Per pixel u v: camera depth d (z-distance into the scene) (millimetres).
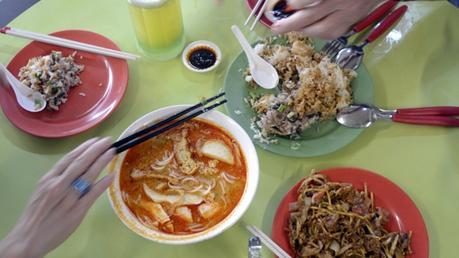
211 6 1293
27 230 809
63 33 1188
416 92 1135
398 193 948
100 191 849
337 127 1058
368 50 1202
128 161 967
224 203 936
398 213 936
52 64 1120
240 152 978
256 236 914
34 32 1228
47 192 828
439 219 963
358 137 1067
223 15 1275
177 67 1184
